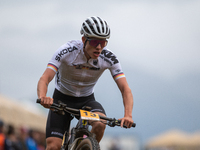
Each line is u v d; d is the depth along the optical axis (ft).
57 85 42.27
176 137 224.74
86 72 39.86
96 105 39.63
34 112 139.54
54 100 42.16
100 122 36.91
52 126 38.19
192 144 212.43
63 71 40.09
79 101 41.73
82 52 38.63
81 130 33.40
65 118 38.93
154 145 233.55
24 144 82.33
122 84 38.99
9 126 70.64
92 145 29.45
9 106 112.27
